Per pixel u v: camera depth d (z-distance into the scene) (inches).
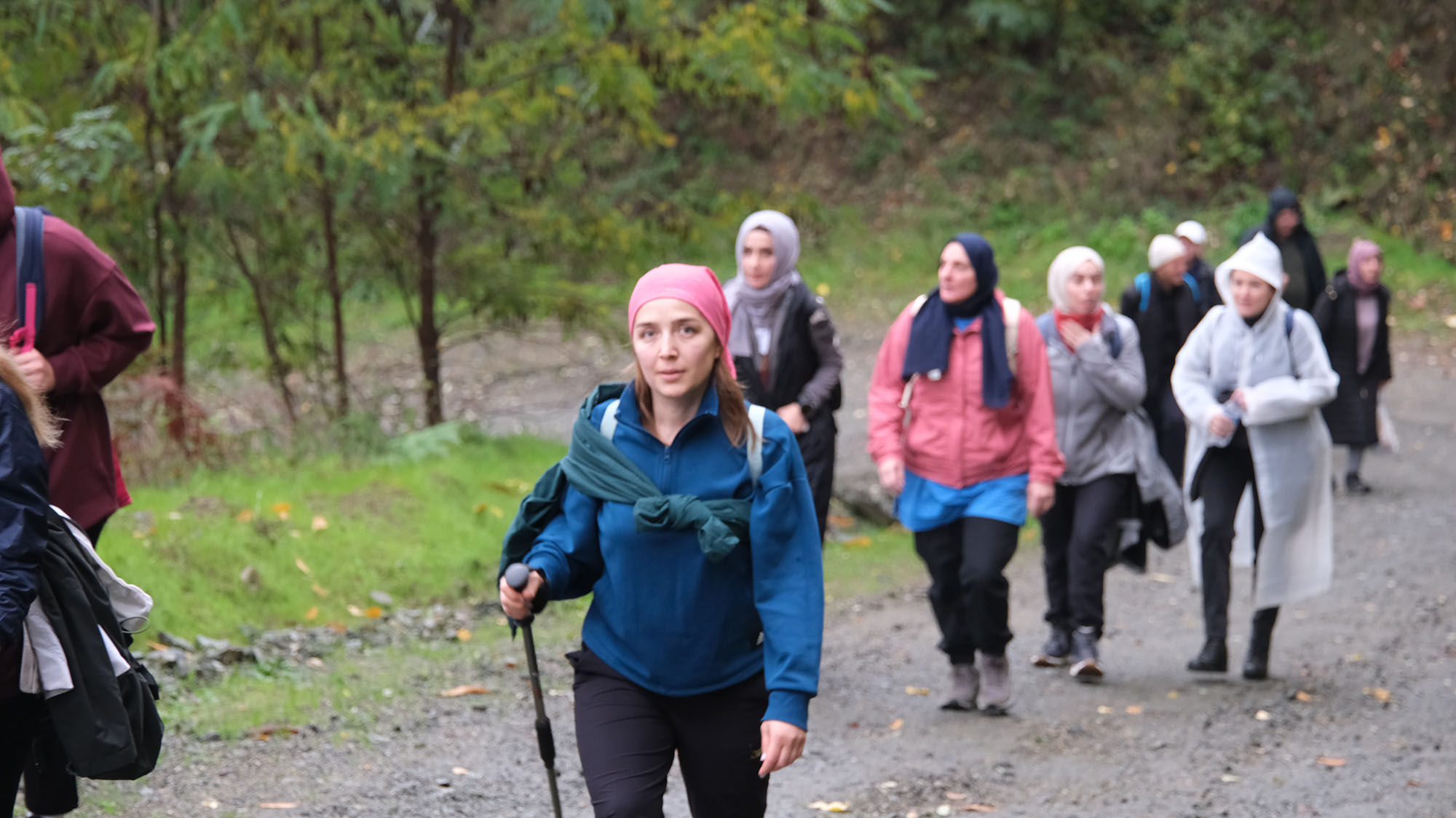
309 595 426.6
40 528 184.5
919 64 1579.7
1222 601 399.5
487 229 697.0
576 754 325.1
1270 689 392.2
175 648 369.7
